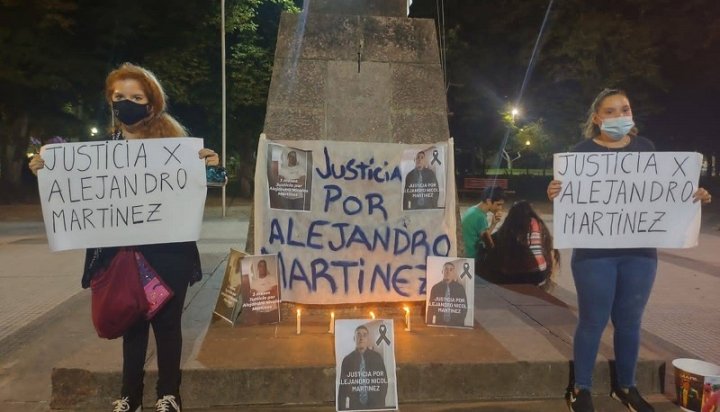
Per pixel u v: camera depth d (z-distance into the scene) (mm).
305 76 4914
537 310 5371
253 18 22172
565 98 23469
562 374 4039
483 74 24656
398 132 4934
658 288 7527
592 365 3764
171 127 3596
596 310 3680
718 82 22625
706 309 6445
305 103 4887
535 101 24125
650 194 3662
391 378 3824
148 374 3801
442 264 4625
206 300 5840
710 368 3945
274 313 4586
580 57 21656
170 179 3449
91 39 20469
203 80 21328
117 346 4285
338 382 3775
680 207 3672
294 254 4672
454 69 24656
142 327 3559
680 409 3885
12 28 18531
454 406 3889
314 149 4648
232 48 21359
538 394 4031
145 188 3428
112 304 3311
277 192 4641
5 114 21562
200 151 3480
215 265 8453
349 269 4703
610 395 4066
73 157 3398
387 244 4727
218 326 4633
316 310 4785
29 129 22516
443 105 5008
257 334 4449
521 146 43719
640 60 21281
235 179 36531
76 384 3834
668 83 22531
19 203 21828
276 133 4832
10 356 4898
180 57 20609
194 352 4090
